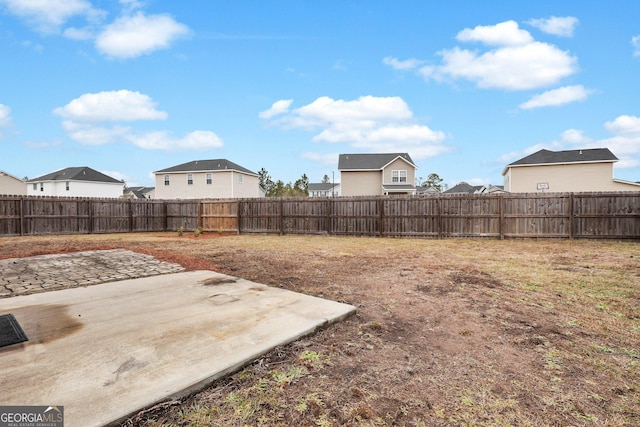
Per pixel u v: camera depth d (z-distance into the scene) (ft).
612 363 7.52
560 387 6.51
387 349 8.09
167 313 9.91
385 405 5.82
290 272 16.89
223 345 7.66
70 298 11.54
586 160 70.74
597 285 14.46
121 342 7.77
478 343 8.51
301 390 6.22
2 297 11.69
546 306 11.56
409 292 13.26
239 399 5.88
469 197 35.45
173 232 46.34
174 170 95.55
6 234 36.35
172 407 5.55
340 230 40.14
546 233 33.58
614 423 5.45
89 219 42.11
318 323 9.20
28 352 7.19
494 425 5.34
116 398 5.48
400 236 37.81
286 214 42.14
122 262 18.51
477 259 21.42
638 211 31.12
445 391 6.29
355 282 14.88
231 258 21.29
